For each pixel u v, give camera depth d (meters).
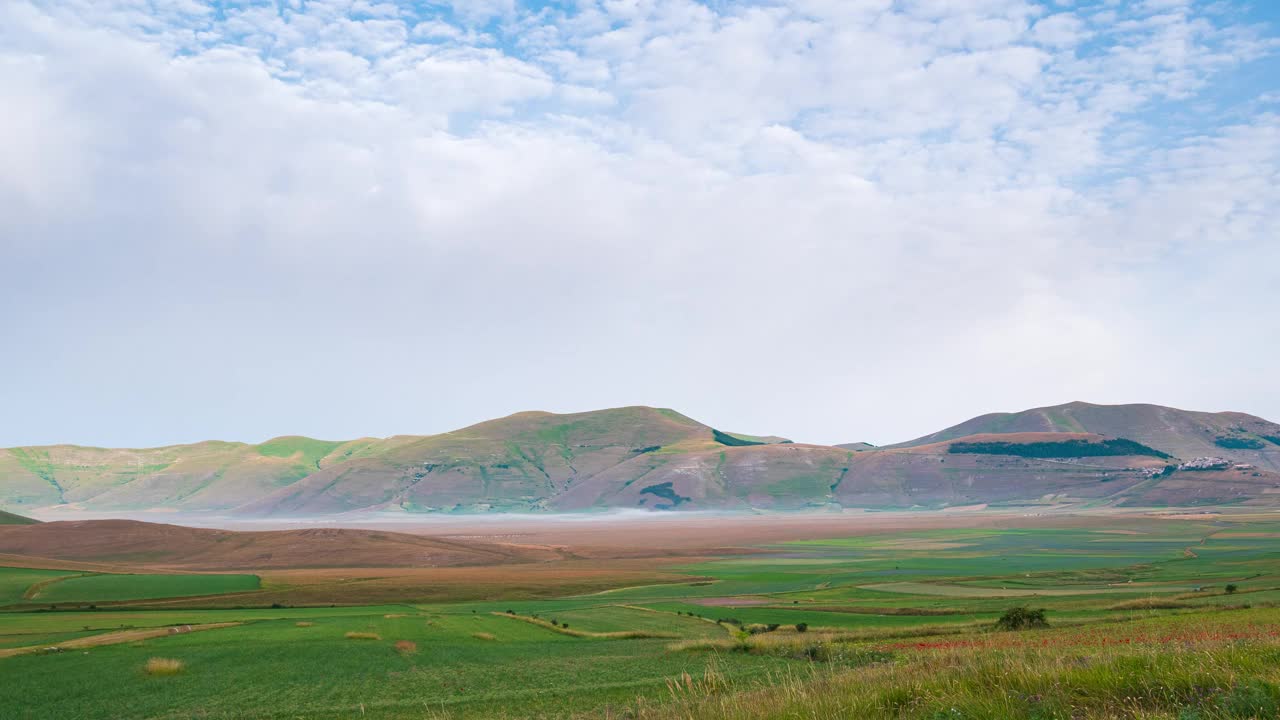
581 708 33.25
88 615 91.06
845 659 40.38
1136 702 11.73
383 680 46.44
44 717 38.22
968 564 170.38
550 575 163.50
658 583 142.62
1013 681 13.34
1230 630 41.47
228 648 60.19
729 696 16.75
